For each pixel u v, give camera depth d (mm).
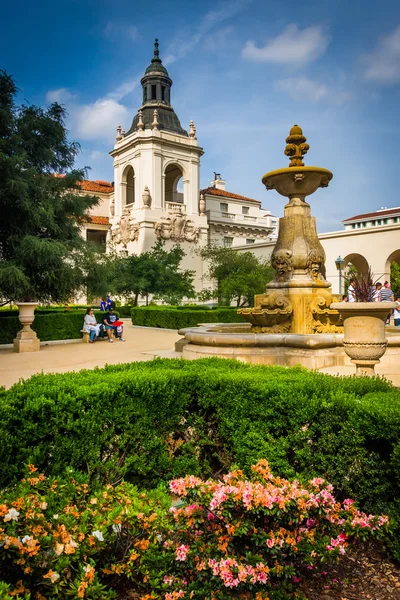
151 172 40281
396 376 7453
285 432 3473
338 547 2525
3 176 16734
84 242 20797
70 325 18562
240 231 50125
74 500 2729
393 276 31875
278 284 10461
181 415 3781
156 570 2418
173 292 33500
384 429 2920
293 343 8430
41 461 3080
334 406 3225
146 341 18203
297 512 2557
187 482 2664
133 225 40562
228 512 2477
